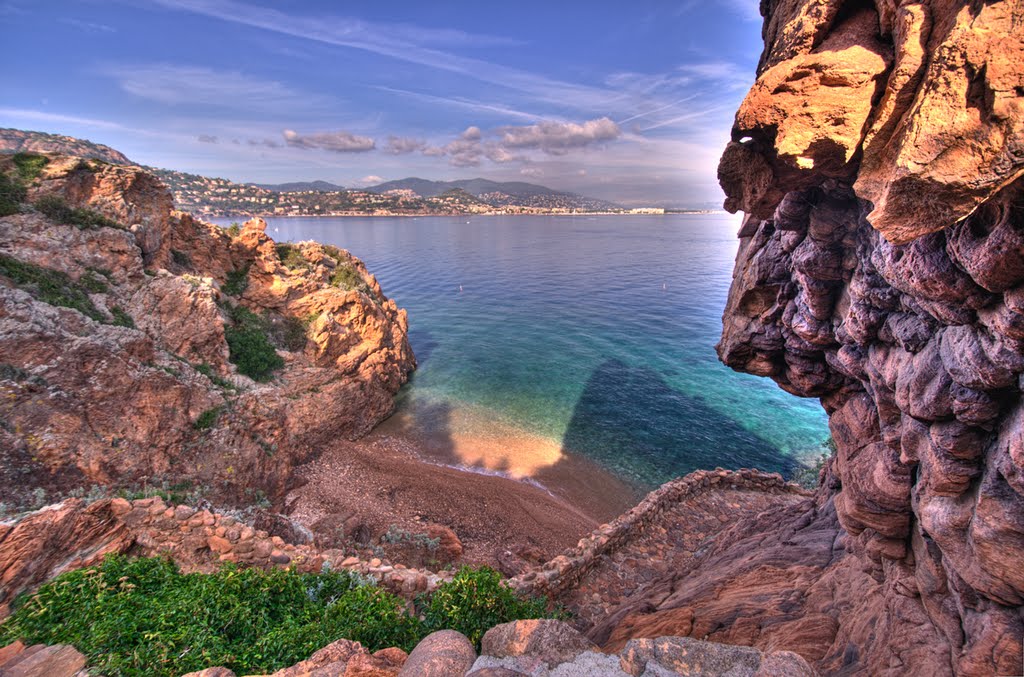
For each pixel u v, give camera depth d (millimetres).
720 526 25000
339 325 45031
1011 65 4781
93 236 30500
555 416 50156
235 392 32594
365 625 10109
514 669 6617
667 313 92062
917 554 10172
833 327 13414
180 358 31516
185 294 32938
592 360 67562
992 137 4980
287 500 30375
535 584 18062
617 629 14820
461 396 54781
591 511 34812
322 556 15250
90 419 23094
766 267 15273
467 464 40312
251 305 42062
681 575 19578
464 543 28000
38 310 24000
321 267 50312
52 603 9953
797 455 43719
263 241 44812
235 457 28516
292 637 9484
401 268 151000
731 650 6543
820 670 10414
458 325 86250
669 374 62188
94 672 8312
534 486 37281
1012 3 4785
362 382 44969
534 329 83375
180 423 27062
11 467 19531
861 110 6871
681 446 44812
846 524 12391
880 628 10219
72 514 12516
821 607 12656
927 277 7461
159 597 10867
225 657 8867
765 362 17703
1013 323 6348
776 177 9391
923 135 5348
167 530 14086
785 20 9398
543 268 150500
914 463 9594
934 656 8797
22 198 29094
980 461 7812
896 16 6277
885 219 5977
